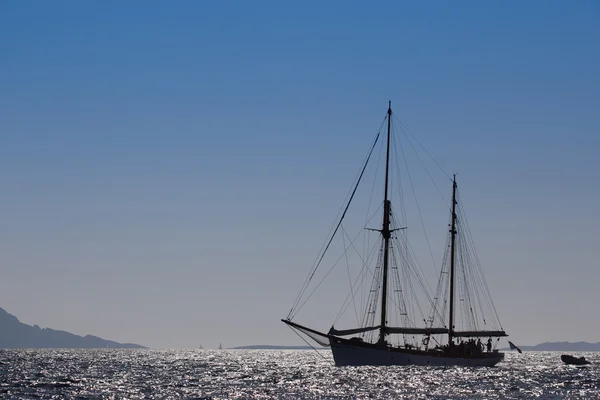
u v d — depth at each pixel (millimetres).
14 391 164125
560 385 181000
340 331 192500
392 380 187500
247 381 198125
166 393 161500
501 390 166375
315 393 160000
